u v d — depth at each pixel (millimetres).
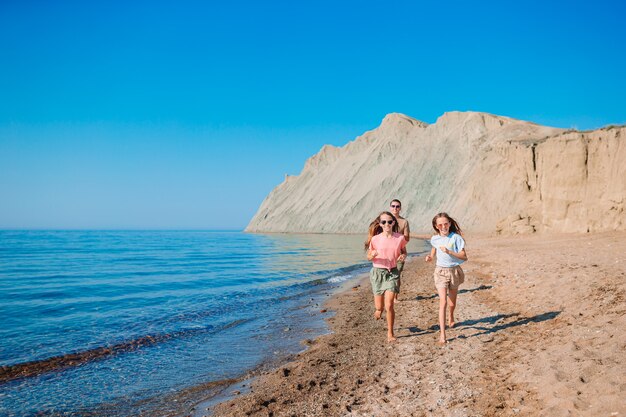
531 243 21328
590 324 5211
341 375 5008
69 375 5477
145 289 14039
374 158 82688
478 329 6258
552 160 25750
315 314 9141
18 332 7918
